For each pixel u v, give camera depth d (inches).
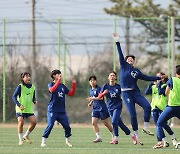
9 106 3299.7
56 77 1839.3
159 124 1781.5
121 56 1876.2
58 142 2048.5
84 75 3373.5
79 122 3373.5
